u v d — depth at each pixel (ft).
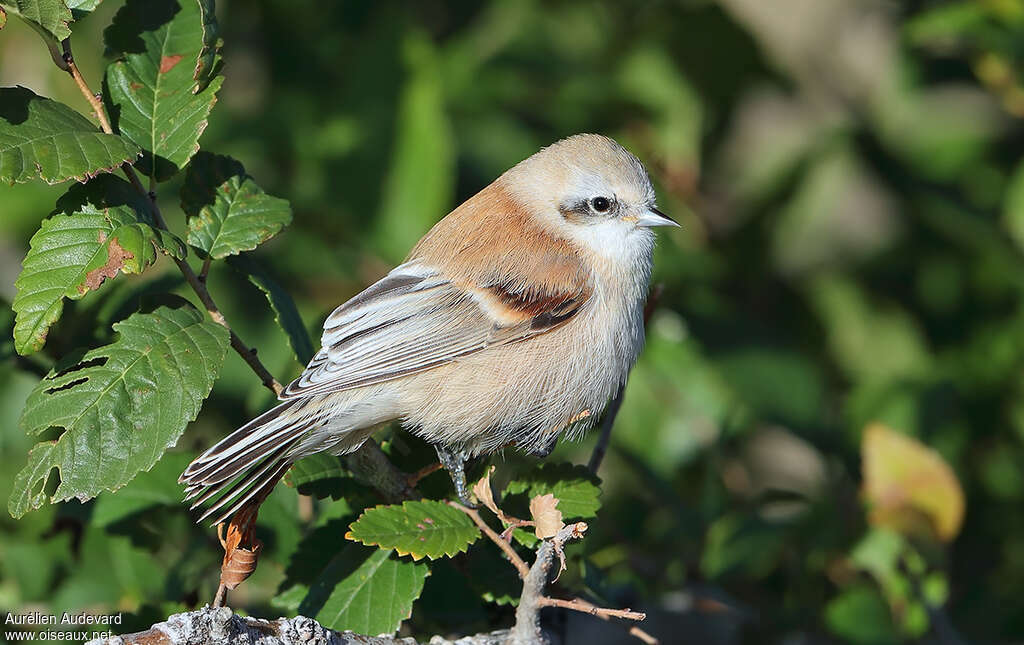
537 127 43.06
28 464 21.75
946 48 44.32
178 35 25.17
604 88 42.09
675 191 41.93
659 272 38.96
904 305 44.86
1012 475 40.24
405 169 38.04
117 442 21.86
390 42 39.11
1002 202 43.98
